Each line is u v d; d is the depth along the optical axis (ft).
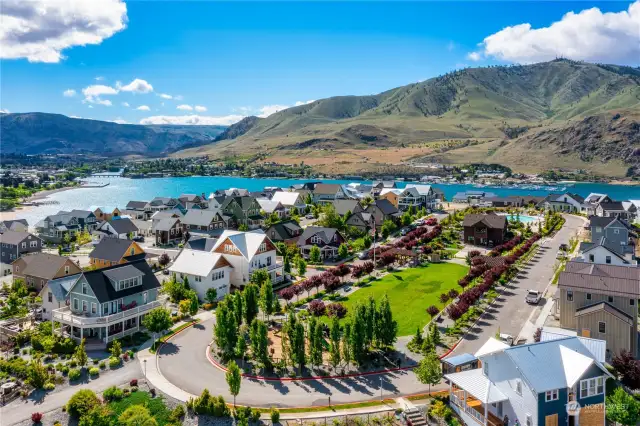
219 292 263.29
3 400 153.07
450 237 407.03
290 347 174.50
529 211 563.89
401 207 588.91
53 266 272.10
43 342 190.39
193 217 444.55
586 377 132.26
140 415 136.05
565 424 130.11
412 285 273.54
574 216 539.29
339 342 183.42
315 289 269.85
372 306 186.39
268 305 216.33
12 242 339.98
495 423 136.05
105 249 310.24
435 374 152.05
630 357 158.61
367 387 160.25
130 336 202.90
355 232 415.03
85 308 206.69
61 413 146.30
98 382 164.76
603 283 189.57
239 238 281.95
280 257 336.29
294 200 589.73
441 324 212.64
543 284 272.10
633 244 351.67
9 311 233.55
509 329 205.57
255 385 162.50
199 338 202.90
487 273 268.41
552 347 138.72
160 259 325.42
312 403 150.41
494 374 139.33
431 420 141.90
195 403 146.41
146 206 593.83
